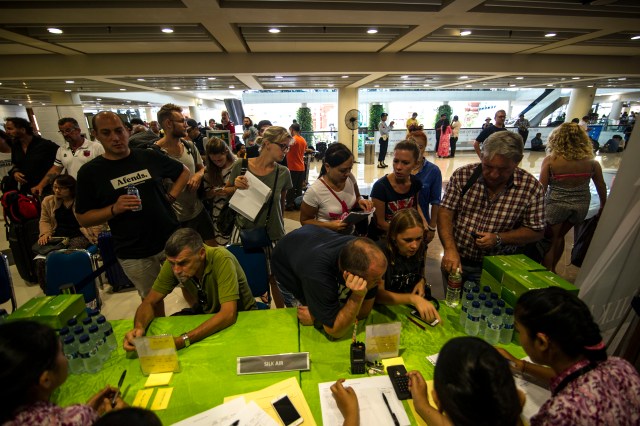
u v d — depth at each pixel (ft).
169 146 8.57
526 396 3.38
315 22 13.39
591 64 23.45
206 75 20.75
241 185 7.45
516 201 5.34
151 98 46.60
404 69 20.92
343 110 33.14
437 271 10.66
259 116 63.16
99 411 3.28
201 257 4.82
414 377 3.41
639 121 4.54
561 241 9.11
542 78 28.07
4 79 20.44
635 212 4.74
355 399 3.23
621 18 13.37
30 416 2.19
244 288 5.66
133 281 6.64
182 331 4.66
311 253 4.38
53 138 24.13
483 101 59.98
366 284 3.70
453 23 13.87
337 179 6.69
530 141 36.24
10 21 12.09
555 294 2.60
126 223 6.16
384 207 7.09
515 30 15.67
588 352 2.43
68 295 4.62
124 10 11.31
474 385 1.97
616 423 2.22
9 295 6.93
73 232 9.41
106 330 4.21
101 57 18.99
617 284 5.21
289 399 3.41
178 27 13.66
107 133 5.68
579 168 8.09
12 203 9.65
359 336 4.45
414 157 6.66
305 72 20.52
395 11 12.14
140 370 3.94
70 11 11.17
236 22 13.17
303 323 4.74
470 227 5.83
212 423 3.16
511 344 4.22
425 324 4.66
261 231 6.84
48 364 2.28
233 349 4.25
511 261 4.91
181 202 8.69
